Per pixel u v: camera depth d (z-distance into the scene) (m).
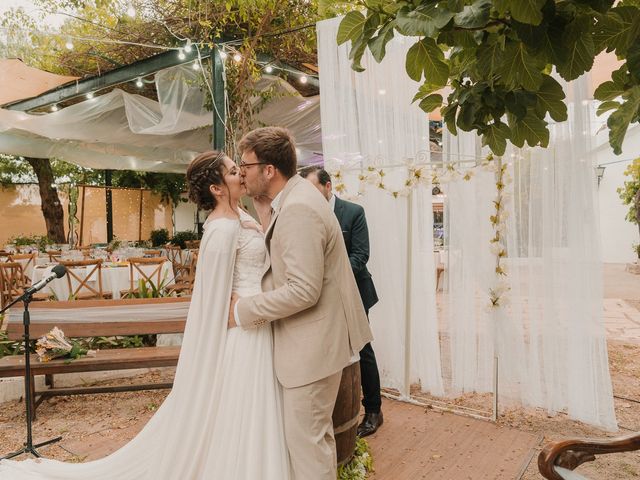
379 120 4.28
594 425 3.53
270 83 6.54
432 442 3.34
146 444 2.40
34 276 7.28
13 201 15.12
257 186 2.22
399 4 1.28
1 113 7.56
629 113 1.23
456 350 4.10
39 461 2.65
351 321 2.19
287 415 2.11
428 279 4.16
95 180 16.36
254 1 4.93
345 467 2.72
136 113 7.25
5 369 3.73
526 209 3.71
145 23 5.71
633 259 18.86
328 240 2.13
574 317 3.55
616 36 1.15
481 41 1.24
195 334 2.22
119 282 7.26
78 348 3.98
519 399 3.82
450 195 4.05
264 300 2.07
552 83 1.34
